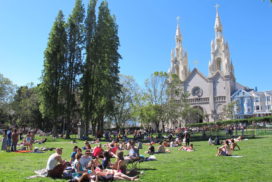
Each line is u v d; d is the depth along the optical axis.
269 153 18.81
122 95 65.94
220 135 47.31
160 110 51.25
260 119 67.56
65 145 30.55
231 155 18.39
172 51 110.38
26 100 75.75
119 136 40.56
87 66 46.75
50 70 46.00
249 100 96.00
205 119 92.44
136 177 10.78
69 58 48.16
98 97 45.03
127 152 22.55
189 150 23.89
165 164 14.79
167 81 53.56
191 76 98.56
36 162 15.88
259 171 11.76
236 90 101.81
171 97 54.22
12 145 22.88
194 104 96.06
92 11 49.06
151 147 21.95
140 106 54.44
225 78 92.31
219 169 12.52
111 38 50.25
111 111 45.78
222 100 91.69
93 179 10.27
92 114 45.62
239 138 34.41
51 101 45.50
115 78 49.50
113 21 53.00
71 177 11.16
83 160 12.30
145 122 54.03
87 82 46.12
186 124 78.50
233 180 9.99
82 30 49.12
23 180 10.43
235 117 93.19
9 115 81.94
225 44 96.31
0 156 19.12
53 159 11.40
